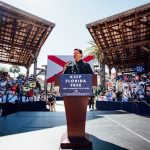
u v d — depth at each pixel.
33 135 4.40
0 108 9.91
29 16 15.73
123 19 14.96
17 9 14.84
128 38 18.06
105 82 19.36
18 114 9.03
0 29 16.52
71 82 3.43
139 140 3.96
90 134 4.52
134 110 12.41
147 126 5.70
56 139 4.03
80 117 3.47
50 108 15.89
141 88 13.80
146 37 17.94
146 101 12.22
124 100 14.55
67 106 3.46
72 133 3.46
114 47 18.56
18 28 17.14
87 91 3.42
